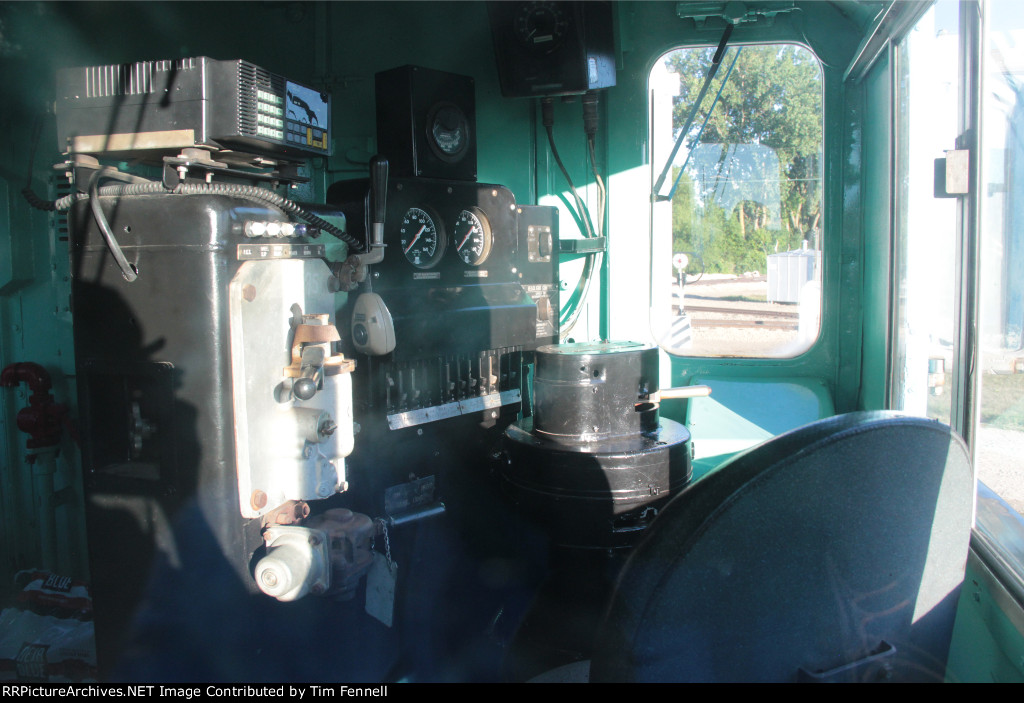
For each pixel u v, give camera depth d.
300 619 1.94
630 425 2.24
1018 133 1.55
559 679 1.64
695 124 3.02
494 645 2.62
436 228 2.52
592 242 3.07
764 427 2.95
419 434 2.45
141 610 1.80
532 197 3.17
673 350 3.13
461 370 2.62
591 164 3.06
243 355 1.67
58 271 2.96
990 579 1.56
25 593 2.79
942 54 1.94
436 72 2.58
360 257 2.06
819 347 3.01
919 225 2.24
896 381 2.48
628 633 1.01
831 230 2.95
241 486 1.70
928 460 1.03
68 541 3.09
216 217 1.63
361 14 3.13
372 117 3.15
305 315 1.84
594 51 2.82
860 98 2.88
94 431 1.81
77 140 1.80
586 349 2.28
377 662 2.27
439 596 2.60
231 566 1.70
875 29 2.34
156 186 1.67
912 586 1.09
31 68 2.87
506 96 2.93
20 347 3.03
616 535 2.11
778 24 2.89
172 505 1.72
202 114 1.67
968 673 1.67
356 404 2.32
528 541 2.30
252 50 3.19
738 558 0.97
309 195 3.05
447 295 2.53
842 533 1.00
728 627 0.99
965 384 1.67
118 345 1.74
